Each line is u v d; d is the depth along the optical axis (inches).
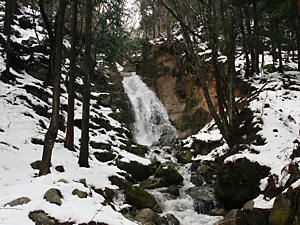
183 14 625.3
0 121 543.5
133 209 382.0
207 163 550.6
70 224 236.4
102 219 244.8
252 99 661.3
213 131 683.4
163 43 1135.6
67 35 915.4
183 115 928.9
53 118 379.6
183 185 497.0
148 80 1103.6
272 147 469.1
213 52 521.0
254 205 328.8
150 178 506.6
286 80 733.3
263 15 790.5
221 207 420.2
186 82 968.3
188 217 394.0
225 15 582.6
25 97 631.8
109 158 544.1
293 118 555.8
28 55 781.9
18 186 319.0
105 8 641.6
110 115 814.5
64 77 807.7
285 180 345.7
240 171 410.9
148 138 928.3
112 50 677.9
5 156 443.2
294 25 721.0
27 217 242.7
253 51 797.9
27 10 1011.3
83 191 279.6
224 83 549.3
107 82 1010.7
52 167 425.7
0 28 845.2
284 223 275.3
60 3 403.5
